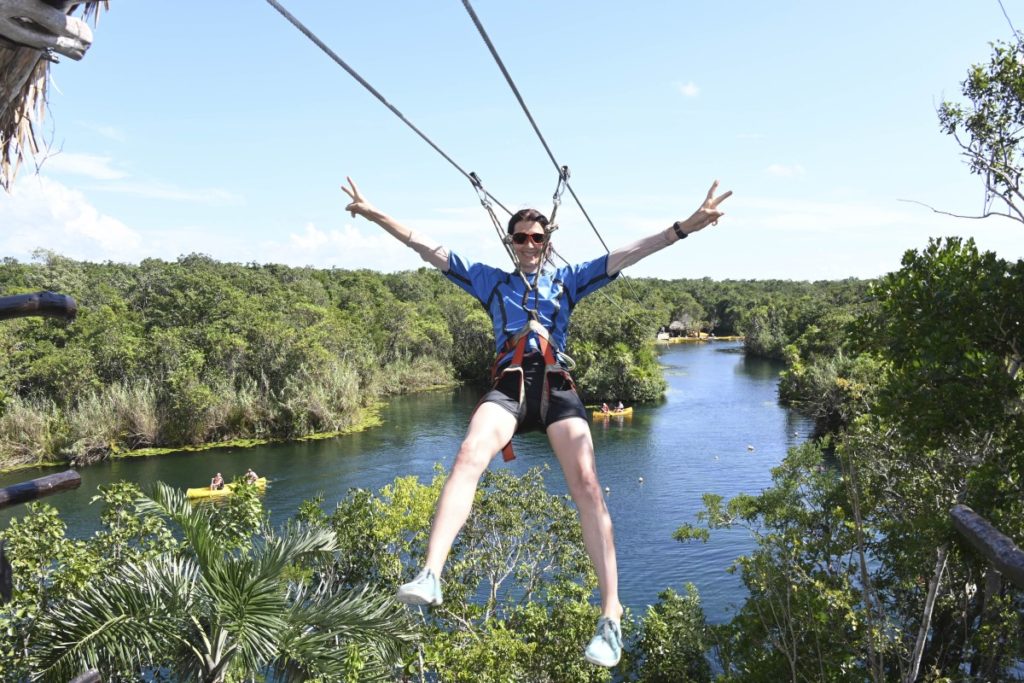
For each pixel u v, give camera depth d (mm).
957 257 11406
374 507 18500
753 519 16938
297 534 12406
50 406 46062
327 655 11672
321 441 49000
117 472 41219
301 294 78438
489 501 20250
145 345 51000
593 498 2818
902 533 14734
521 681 17062
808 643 15273
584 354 66438
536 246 3336
